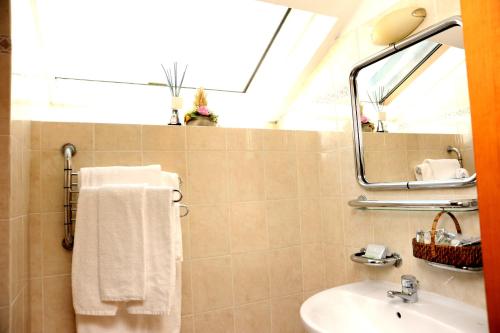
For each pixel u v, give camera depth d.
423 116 1.17
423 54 1.18
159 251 1.18
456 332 0.90
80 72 1.74
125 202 1.17
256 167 1.58
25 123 1.12
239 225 1.52
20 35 1.03
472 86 0.61
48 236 1.23
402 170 1.25
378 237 1.37
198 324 1.40
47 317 1.21
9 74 0.92
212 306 1.44
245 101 2.14
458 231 1.04
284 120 2.09
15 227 0.99
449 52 1.08
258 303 1.52
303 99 1.89
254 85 2.06
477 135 0.60
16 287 1.00
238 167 1.54
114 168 1.22
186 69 1.91
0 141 0.91
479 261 0.90
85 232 1.15
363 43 1.45
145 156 1.38
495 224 0.57
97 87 1.79
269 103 2.06
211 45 1.88
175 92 1.71
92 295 1.12
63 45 1.64
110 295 1.12
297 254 1.63
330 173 1.64
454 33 1.07
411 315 1.04
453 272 1.08
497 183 0.57
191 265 1.42
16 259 1.00
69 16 1.55
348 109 1.53
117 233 1.15
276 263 1.58
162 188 1.21
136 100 1.87
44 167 1.24
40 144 1.24
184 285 1.40
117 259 1.14
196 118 1.54
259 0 1.42
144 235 1.17
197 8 1.69
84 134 1.30
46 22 1.47
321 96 1.73
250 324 1.50
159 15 1.69
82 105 1.75
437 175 1.12
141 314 1.19
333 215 1.62
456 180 1.05
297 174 1.67
